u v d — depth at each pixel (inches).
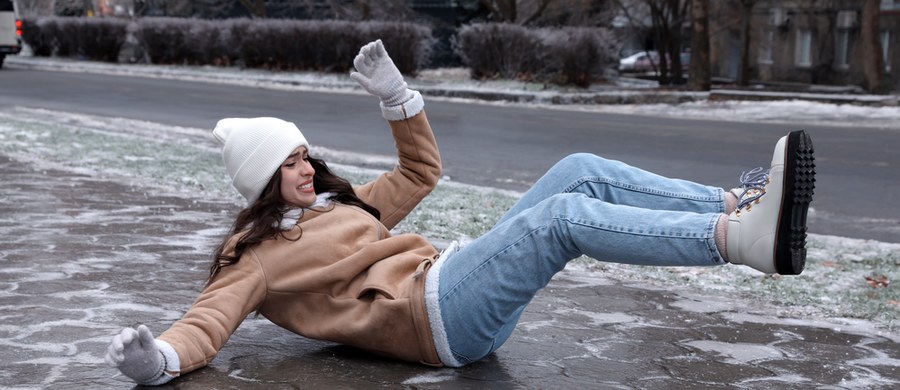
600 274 207.5
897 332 166.1
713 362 140.4
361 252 128.5
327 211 133.2
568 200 119.0
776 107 796.0
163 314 158.9
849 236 299.0
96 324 151.1
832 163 455.5
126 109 715.4
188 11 1652.3
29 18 1520.7
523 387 124.2
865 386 131.1
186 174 348.2
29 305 162.4
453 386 122.8
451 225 261.9
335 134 576.1
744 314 174.4
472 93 890.1
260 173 128.8
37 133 480.7
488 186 391.9
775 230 110.8
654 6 1322.6
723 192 130.6
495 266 120.2
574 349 144.7
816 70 1473.9
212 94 874.1
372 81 141.7
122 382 121.8
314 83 1022.4
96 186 317.1
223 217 263.9
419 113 144.0
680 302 181.9
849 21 1396.4
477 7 1519.4
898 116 716.0
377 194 146.3
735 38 1640.0
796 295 191.5
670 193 131.4
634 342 150.5
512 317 130.5
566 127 617.9
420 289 123.0
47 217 255.9
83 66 1293.1
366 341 127.8
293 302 130.0
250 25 1184.2
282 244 128.8
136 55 1366.9
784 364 140.7
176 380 121.2
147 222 252.2
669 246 113.7
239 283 126.0
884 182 402.3
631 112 769.6
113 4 1558.8
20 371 126.3
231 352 135.7
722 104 831.7
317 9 1560.0
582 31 939.3
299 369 128.0
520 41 961.5
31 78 1055.0
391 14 1440.7
